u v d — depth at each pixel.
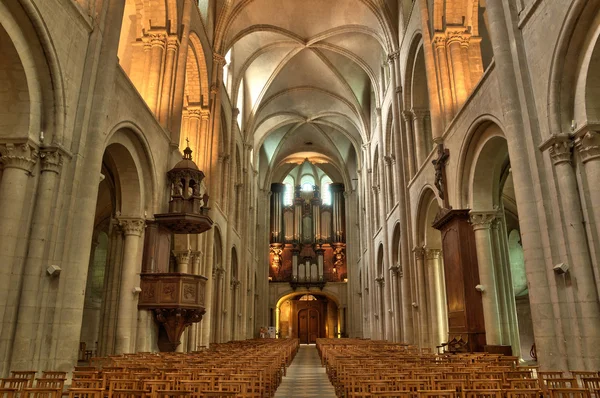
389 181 27.28
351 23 27.16
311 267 44.84
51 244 9.35
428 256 20.00
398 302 25.08
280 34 28.48
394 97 23.45
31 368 8.83
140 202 14.28
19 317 8.78
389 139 27.70
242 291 32.41
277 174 48.97
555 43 9.63
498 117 12.02
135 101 13.20
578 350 8.87
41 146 9.49
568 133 9.50
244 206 33.22
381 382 6.09
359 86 33.41
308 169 49.31
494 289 13.60
